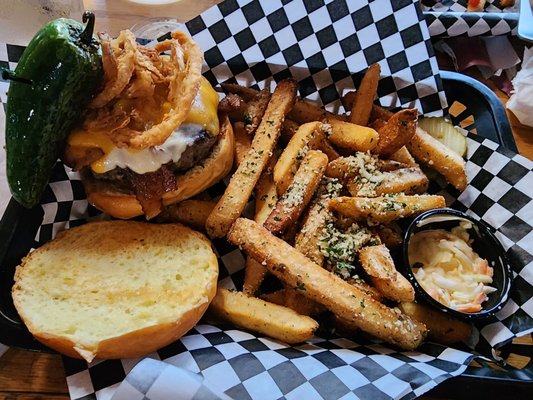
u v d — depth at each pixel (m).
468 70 0.38
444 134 0.32
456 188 0.30
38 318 0.23
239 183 0.27
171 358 0.22
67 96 0.23
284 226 0.26
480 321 0.27
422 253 0.28
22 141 0.23
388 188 0.28
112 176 0.25
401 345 0.25
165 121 0.24
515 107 0.35
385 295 0.25
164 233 0.26
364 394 0.21
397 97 0.33
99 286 0.24
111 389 0.22
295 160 0.28
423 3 0.41
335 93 0.33
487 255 0.28
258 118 0.30
